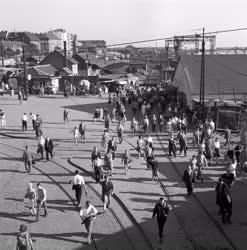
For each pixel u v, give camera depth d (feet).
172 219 67.56
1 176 89.97
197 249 57.21
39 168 95.81
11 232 63.00
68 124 147.02
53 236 61.72
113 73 361.30
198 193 79.36
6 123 145.48
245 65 187.52
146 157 94.02
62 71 267.59
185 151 106.93
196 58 191.31
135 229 64.23
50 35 636.48
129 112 175.83
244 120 123.54
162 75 323.16
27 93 222.69
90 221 58.70
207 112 143.43
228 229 63.52
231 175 80.33
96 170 84.23
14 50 495.82
